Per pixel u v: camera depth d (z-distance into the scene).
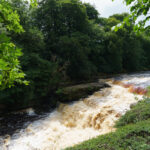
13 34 11.69
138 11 1.80
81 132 6.54
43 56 16.98
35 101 11.70
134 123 5.10
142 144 3.08
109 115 6.97
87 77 19.47
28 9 14.13
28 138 6.42
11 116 9.10
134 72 25.34
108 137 3.86
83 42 19.17
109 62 24.42
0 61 1.13
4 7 2.21
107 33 23.89
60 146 5.55
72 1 20.88
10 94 9.44
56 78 14.81
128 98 9.26
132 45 26.94
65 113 9.24
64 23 21.09
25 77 10.69
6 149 5.62
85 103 10.40
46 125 7.76
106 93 11.52
